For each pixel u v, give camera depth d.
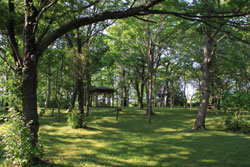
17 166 5.15
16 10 9.27
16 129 5.11
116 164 6.30
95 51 15.95
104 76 30.50
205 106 15.02
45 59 18.59
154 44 20.41
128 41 23.17
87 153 7.66
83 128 14.41
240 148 8.62
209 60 15.16
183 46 21.64
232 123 14.16
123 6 7.89
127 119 19.56
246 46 17.34
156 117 21.22
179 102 43.25
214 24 11.15
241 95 14.09
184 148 8.65
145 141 10.23
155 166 6.19
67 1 6.38
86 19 5.71
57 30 5.91
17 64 5.96
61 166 5.75
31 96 5.67
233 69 22.00
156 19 19.11
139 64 30.28
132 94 47.62
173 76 33.03
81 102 15.07
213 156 7.39
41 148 5.73
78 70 14.66
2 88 5.39
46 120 16.98
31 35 5.77
